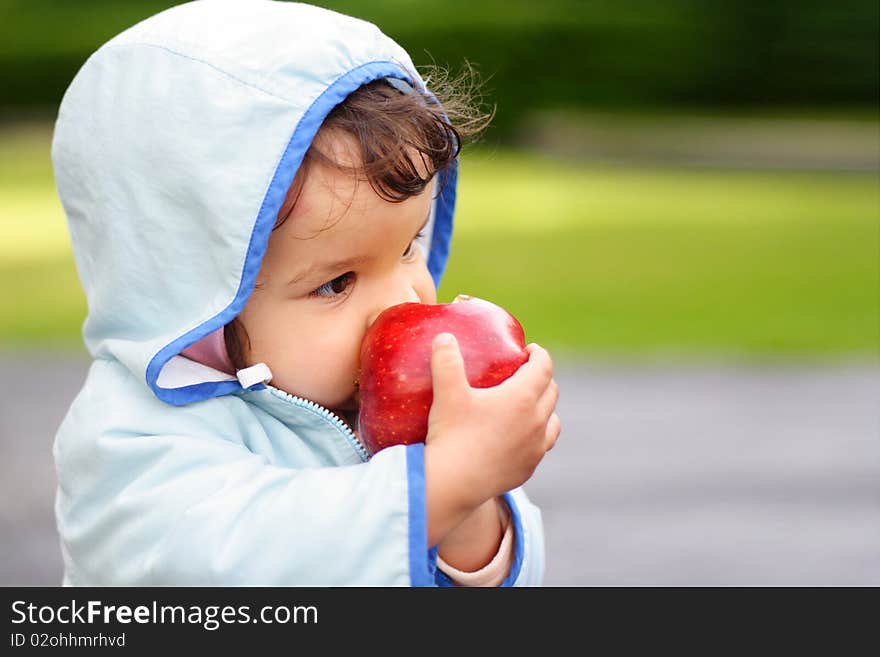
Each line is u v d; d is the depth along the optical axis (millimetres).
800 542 12492
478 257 30000
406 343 4996
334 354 5242
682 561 11969
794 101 73438
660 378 19109
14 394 18016
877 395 18125
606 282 26625
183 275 5168
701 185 47344
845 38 71875
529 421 4875
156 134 5156
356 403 5531
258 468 4973
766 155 54094
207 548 4719
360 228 5152
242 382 5207
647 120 66688
